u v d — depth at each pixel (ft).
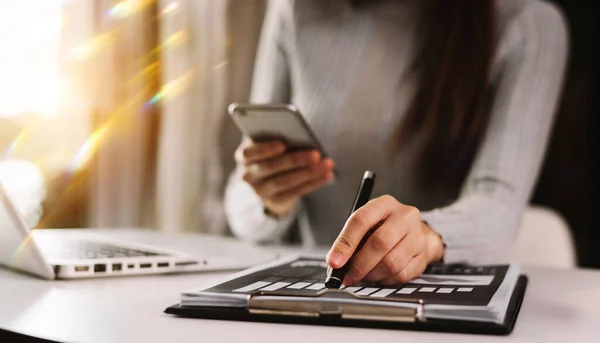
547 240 4.62
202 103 5.59
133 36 4.94
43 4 4.47
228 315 1.75
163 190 5.27
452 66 3.79
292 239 5.10
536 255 4.61
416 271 2.13
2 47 4.36
